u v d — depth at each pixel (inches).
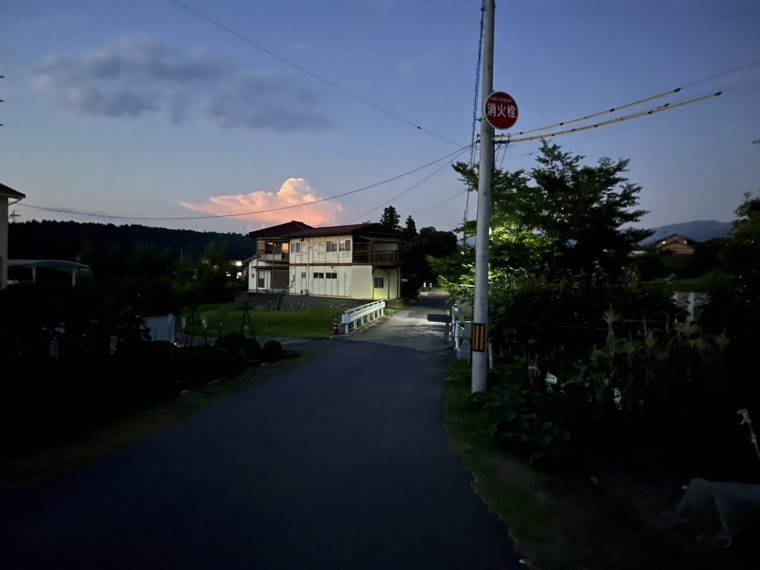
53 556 134.9
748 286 329.4
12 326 257.1
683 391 250.2
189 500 173.9
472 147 592.7
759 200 345.4
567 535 160.7
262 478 196.9
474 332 330.3
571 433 243.8
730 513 172.4
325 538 150.3
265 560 136.6
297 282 1664.6
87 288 319.9
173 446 234.4
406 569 134.9
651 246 647.1
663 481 216.8
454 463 220.8
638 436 251.6
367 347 666.8
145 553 137.9
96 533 148.5
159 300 1024.9
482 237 334.6
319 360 540.1
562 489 202.2
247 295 1711.4
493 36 332.8
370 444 245.6
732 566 152.1
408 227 2246.6
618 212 576.1
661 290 387.5
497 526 162.4
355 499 179.6
